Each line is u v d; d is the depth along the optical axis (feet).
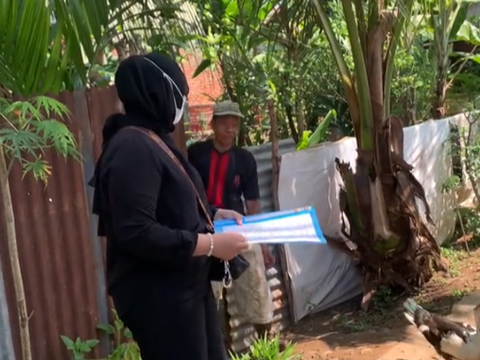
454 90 33.81
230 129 15.79
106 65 20.38
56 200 13.32
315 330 19.02
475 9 37.04
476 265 23.47
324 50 25.46
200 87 35.73
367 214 19.39
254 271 16.42
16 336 12.59
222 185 15.96
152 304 8.04
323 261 20.31
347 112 28.02
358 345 17.49
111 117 8.34
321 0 20.03
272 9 21.94
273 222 8.81
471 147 27.02
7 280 12.45
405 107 28.30
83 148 13.80
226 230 8.66
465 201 28.19
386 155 19.02
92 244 14.12
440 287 21.22
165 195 8.02
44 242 13.12
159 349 8.16
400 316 19.39
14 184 12.54
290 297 19.35
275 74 24.22
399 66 27.20
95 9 13.62
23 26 11.87
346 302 21.01
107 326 14.15
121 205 7.59
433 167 25.94
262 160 18.97
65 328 13.57
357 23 19.17
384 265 20.17
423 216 25.08
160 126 8.18
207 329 8.83
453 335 13.28
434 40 29.84
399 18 18.76
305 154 19.61
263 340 16.15
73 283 13.69
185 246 7.77
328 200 20.39
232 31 20.85
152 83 8.02
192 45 19.84
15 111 9.20
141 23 17.78
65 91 13.43
